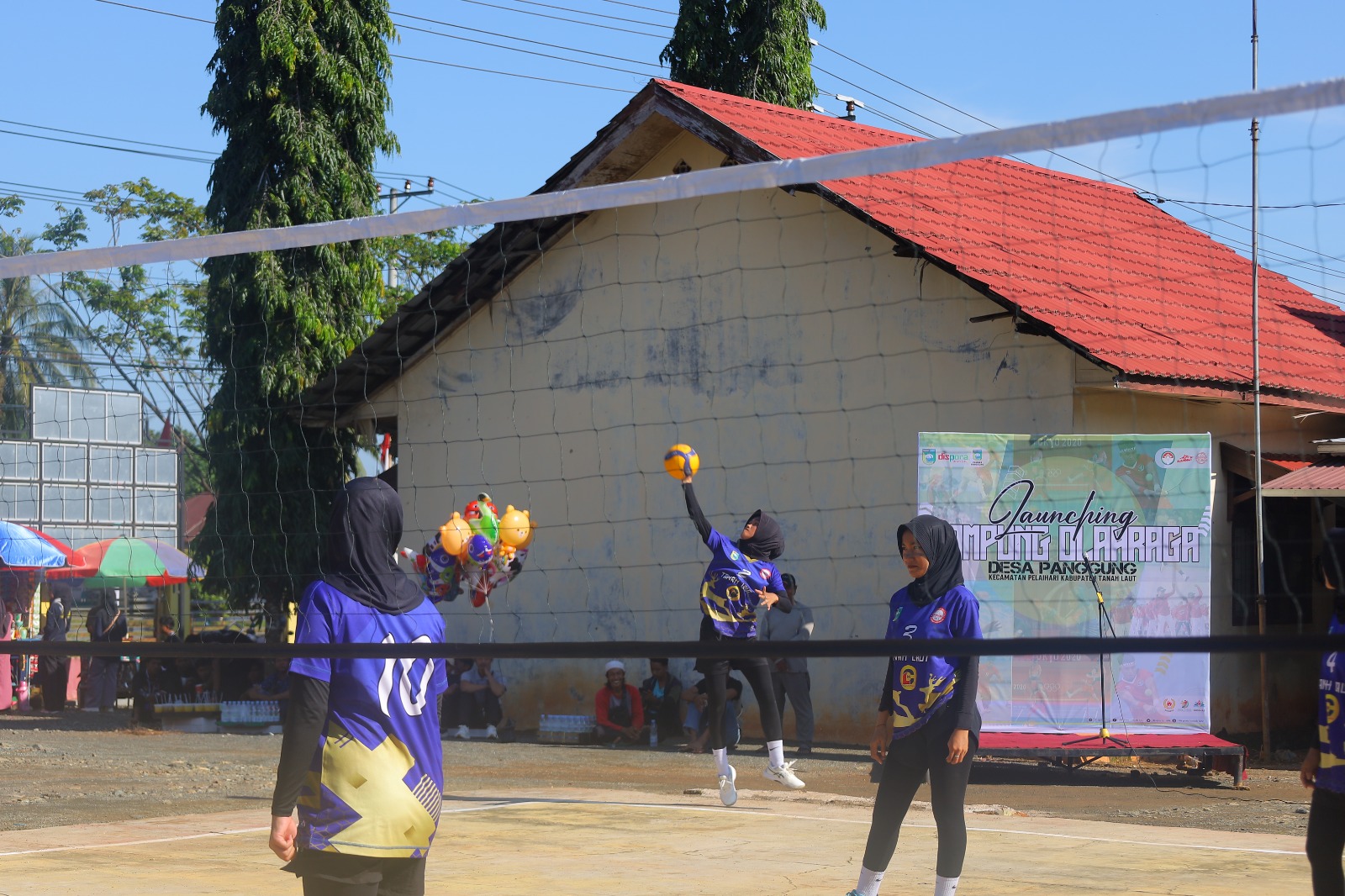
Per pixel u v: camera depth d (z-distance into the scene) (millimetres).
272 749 14234
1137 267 15766
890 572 14016
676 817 8492
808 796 9438
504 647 3738
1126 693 11141
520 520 14641
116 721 17953
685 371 15648
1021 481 11164
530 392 16906
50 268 6070
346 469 19047
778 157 14422
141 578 19297
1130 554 11148
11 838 7766
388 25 19453
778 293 14984
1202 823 9008
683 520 15602
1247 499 13641
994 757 11859
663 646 3707
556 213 5223
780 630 13398
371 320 19609
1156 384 12461
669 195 4906
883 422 14164
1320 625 14531
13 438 13312
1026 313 12633
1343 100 3850
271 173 18656
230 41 18609
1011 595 11094
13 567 15688
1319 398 13695
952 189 16016
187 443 16234
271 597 17828
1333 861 4516
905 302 14070
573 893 6105
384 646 3727
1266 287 17344
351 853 3686
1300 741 14250
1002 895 6012
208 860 6984
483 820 8352
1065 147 4266
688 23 24516
